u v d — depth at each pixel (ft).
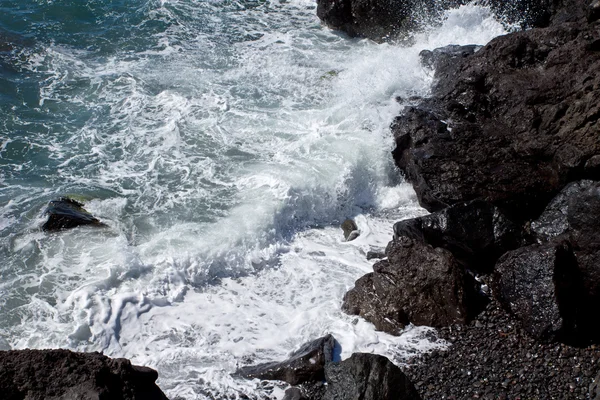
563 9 52.80
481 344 28.84
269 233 35.47
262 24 59.11
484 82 41.81
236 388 26.71
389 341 29.12
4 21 53.78
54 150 40.65
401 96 45.06
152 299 30.94
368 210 39.04
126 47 53.01
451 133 39.11
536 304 29.09
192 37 55.52
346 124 43.55
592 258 30.99
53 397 20.97
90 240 33.68
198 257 32.99
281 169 39.40
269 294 32.19
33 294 30.32
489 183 36.73
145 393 22.50
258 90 48.16
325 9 58.34
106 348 28.76
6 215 34.83
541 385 26.81
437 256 30.73
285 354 28.76
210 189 37.99
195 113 44.83
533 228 33.94
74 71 48.85
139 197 37.14
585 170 35.63
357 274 33.55
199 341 29.27
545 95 39.04
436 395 26.50
